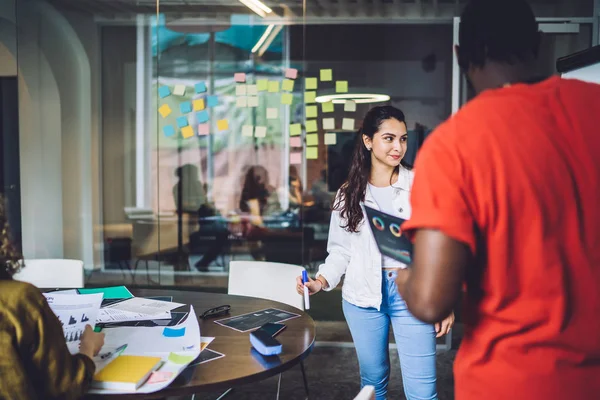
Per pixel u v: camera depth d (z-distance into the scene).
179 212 6.79
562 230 0.87
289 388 3.07
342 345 3.85
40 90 6.01
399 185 1.96
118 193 6.82
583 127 0.87
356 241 1.97
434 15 5.66
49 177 6.17
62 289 2.33
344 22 5.93
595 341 0.88
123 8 6.35
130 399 1.23
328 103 5.70
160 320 1.80
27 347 1.12
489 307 0.93
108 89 6.79
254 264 2.63
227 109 6.73
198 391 1.29
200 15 6.46
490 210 0.87
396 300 1.89
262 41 6.58
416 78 6.12
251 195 6.69
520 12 0.94
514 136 0.87
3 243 1.21
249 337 1.67
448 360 3.50
